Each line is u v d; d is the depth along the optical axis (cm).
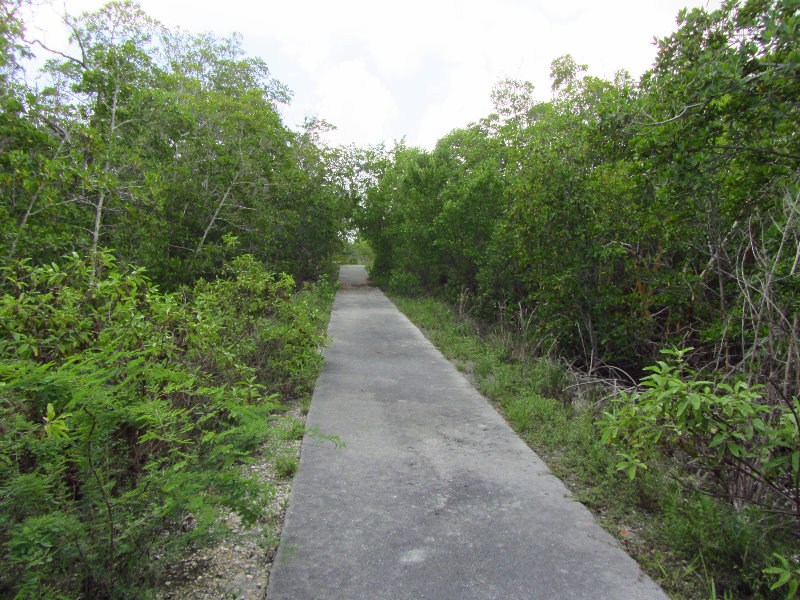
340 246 2405
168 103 1051
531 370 654
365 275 2781
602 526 312
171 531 267
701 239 586
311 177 1894
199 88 1670
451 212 1326
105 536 229
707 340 544
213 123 1332
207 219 1230
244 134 1302
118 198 831
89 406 219
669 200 445
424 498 344
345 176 2188
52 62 1005
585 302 741
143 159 985
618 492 350
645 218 577
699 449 314
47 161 709
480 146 1580
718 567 270
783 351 353
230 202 1318
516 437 458
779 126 361
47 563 213
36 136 746
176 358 396
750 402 284
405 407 541
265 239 1441
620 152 460
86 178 752
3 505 210
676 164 392
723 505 312
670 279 649
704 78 352
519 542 293
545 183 782
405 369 712
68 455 250
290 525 307
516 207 834
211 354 469
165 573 260
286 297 721
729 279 591
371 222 2133
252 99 1525
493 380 636
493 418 508
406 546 288
